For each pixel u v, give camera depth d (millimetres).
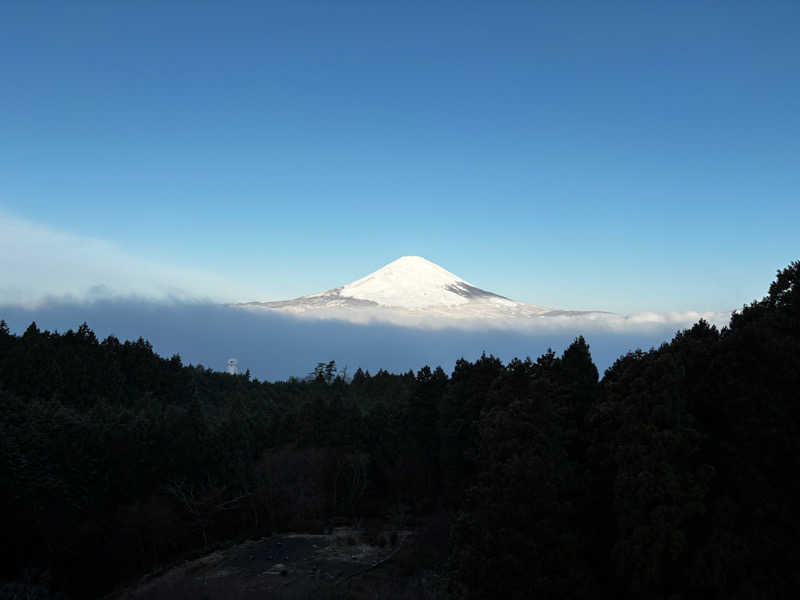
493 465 33469
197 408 73312
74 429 65000
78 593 57094
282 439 78625
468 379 60250
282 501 65688
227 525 67938
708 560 25984
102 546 61250
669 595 26703
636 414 30016
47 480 58750
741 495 27578
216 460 69000
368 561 50531
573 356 42656
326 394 128375
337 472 71500
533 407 34500
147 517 59406
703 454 29516
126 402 96438
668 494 27250
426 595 40125
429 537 50281
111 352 109062
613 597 30641
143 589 49219
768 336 28625
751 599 24844
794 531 26375
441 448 61656
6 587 52312
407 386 124625
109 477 64000
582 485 33156
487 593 30578
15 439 60750
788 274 31859
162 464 66000
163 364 120312
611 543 31547
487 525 32031
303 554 53438
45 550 59969
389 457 75062
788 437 27047
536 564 30078
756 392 28031
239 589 43531
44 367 89312
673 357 31234
